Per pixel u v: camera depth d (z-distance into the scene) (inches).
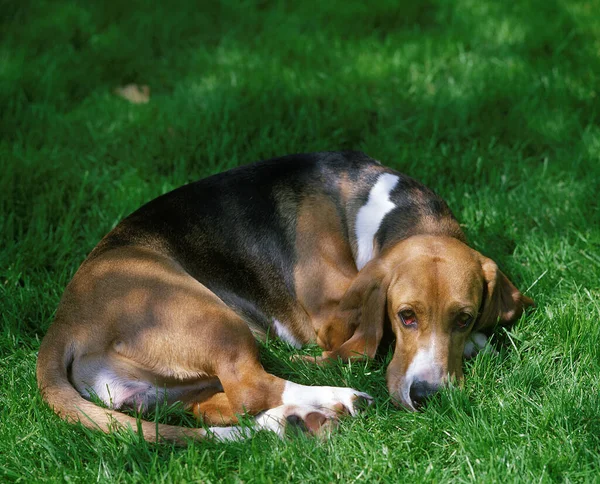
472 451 180.1
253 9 444.8
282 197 244.1
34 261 267.0
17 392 212.4
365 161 252.5
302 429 195.6
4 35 412.8
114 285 210.1
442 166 313.4
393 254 215.0
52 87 367.2
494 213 286.4
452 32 412.2
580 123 341.4
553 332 224.4
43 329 241.6
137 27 422.9
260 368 203.8
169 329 204.1
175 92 366.3
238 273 238.2
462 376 204.7
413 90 366.6
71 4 445.4
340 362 216.7
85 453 189.6
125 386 204.8
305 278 237.6
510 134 335.6
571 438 183.3
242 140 329.1
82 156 324.8
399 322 206.7
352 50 398.9
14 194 298.4
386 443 187.6
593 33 407.2
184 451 184.7
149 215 238.1
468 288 203.5
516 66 376.2
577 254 263.6
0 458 188.7
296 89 361.4
